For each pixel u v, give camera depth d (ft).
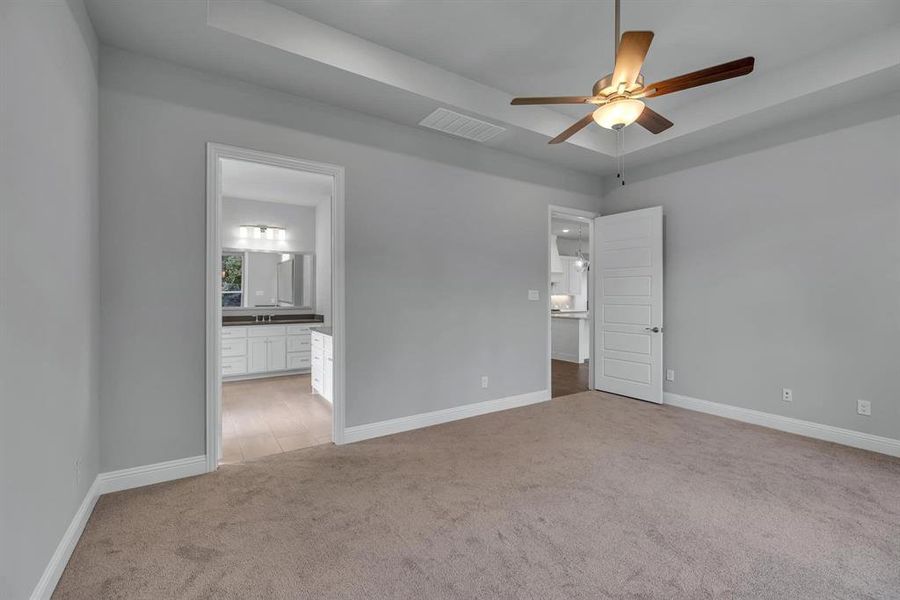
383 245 11.55
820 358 11.23
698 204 13.91
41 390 5.17
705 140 13.05
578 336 23.76
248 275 21.34
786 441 10.98
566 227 29.55
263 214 21.67
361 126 11.16
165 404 8.73
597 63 10.32
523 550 6.34
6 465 4.25
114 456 8.25
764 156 12.31
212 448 9.19
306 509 7.56
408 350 12.01
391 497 8.00
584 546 6.44
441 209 12.66
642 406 14.48
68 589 5.49
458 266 13.03
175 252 8.82
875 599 5.29
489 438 11.29
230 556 6.20
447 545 6.47
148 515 7.33
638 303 15.21
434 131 12.49
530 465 9.49
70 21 6.31
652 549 6.36
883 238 10.21
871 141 10.37
